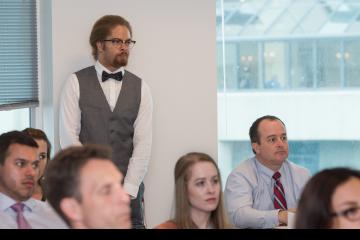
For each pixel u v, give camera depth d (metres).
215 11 7.39
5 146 4.13
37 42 7.49
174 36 7.40
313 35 8.16
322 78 8.19
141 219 6.75
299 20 8.16
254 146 5.80
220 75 8.10
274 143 5.68
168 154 7.44
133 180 6.60
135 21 7.37
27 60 7.50
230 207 5.61
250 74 8.14
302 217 2.62
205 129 7.44
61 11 7.24
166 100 7.42
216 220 4.00
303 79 8.19
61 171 2.35
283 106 8.17
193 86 7.42
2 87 7.45
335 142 8.21
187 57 7.41
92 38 6.79
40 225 4.23
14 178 4.12
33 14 7.49
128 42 6.71
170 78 7.42
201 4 7.39
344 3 8.14
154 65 7.40
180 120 7.43
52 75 7.31
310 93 8.17
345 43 8.17
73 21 7.25
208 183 3.94
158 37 7.39
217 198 3.98
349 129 8.20
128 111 6.70
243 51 8.12
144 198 7.39
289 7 8.14
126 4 7.34
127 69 7.38
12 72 7.47
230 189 5.69
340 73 8.18
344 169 2.65
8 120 7.58
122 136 6.69
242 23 8.12
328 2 8.15
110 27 6.66
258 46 8.14
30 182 4.15
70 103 6.69
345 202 2.56
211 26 7.39
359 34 8.14
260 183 5.75
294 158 8.23
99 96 6.69
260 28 8.14
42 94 7.56
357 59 8.16
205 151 7.44
